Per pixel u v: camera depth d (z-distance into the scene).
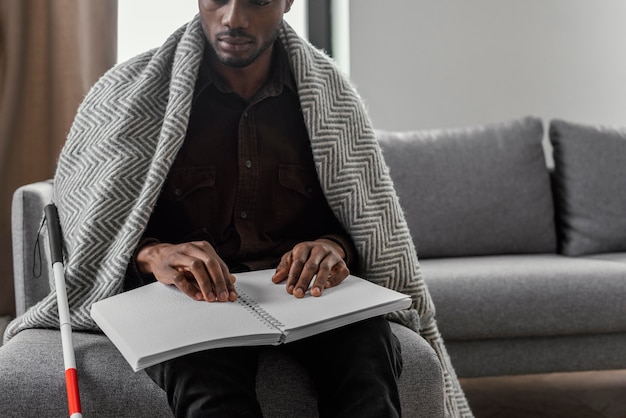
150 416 1.15
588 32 3.11
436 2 3.00
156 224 1.46
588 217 2.52
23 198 1.78
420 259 2.48
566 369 2.13
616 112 3.15
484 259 2.42
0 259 2.67
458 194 2.51
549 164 3.11
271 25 1.35
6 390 1.13
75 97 2.67
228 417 0.99
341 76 1.55
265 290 1.22
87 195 1.41
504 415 2.14
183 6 2.93
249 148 1.46
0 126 2.65
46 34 2.69
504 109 3.08
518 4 3.06
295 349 1.23
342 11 3.04
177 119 1.37
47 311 1.35
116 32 2.71
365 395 1.05
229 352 1.11
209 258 1.18
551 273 2.14
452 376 1.54
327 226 1.55
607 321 2.10
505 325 2.06
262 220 1.48
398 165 2.51
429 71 3.02
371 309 1.14
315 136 1.45
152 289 1.23
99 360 1.20
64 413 1.14
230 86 1.47
